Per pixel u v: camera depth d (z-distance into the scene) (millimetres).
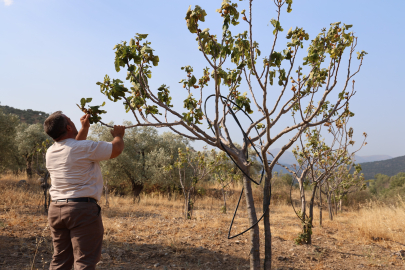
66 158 2049
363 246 6742
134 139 18312
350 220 10961
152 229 7664
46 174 9336
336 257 5855
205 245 6207
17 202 10992
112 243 5816
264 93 2809
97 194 2107
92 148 2064
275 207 15812
